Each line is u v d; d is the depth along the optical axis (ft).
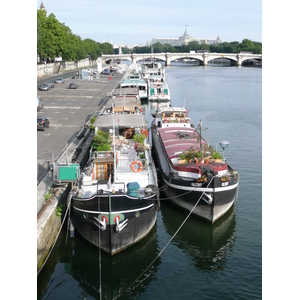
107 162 80.69
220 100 270.26
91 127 123.24
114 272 65.26
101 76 396.78
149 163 88.74
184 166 84.33
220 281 62.54
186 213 86.12
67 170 78.59
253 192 98.68
